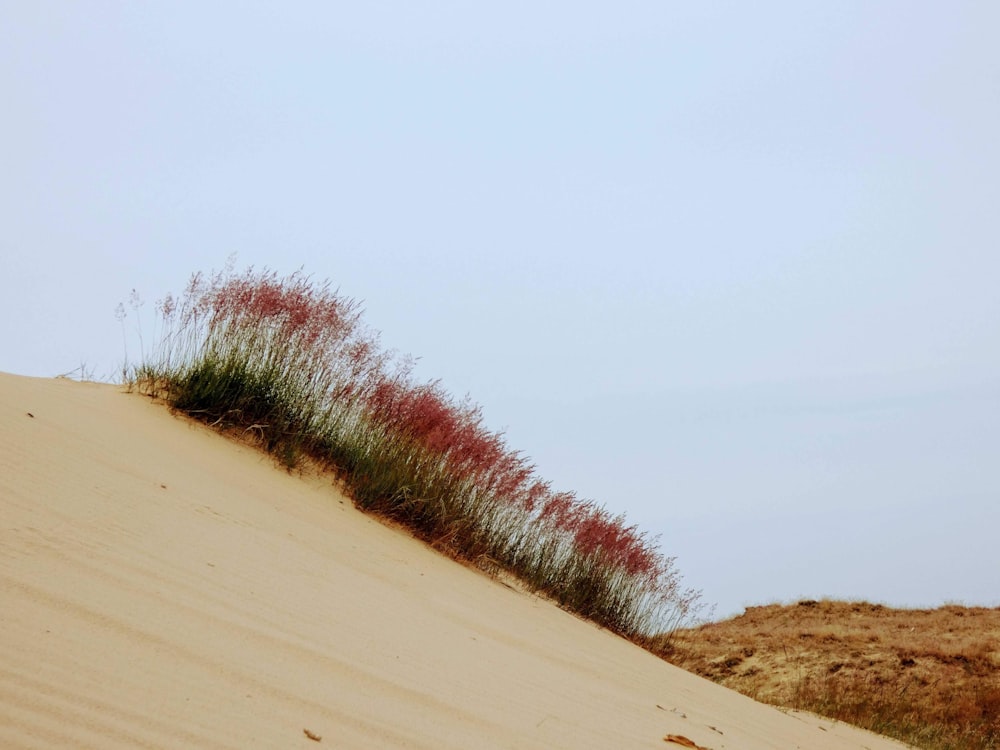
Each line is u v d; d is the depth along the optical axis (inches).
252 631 146.5
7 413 241.9
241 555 203.6
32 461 202.2
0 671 94.7
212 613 147.2
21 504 165.0
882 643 863.7
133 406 358.9
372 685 145.0
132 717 96.1
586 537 470.9
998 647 809.5
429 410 418.9
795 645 878.4
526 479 438.3
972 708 690.8
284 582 195.5
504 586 398.0
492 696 172.1
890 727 610.9
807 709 631.8
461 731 138.6
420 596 267.4
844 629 979.3
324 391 401.1
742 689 738.8
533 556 460.8
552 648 285.7
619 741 174.4
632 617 485.7
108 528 174.6
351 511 366.6
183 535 196.9
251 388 385.4
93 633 116.6
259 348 390.0
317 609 183.5
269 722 110.2
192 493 254.1
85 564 145.6
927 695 725.9
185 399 374.6
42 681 96.3
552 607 416.5
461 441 421.1
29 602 118.5
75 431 264.8
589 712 194.9
